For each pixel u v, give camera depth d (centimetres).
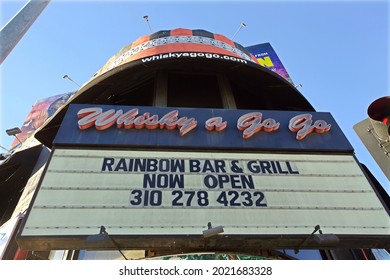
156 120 834
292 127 862
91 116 826
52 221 592
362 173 768
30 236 562
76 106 878
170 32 1205
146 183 684
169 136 807
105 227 591
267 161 774
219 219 628
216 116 884
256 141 821
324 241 590
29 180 1608
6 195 1647
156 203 644
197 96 1172
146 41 1167
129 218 612
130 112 848
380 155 562
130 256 778
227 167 745
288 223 637
